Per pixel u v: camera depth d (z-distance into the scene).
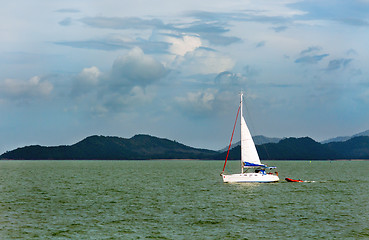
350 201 85.50
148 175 196.88
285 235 54.22
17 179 163.00
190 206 78.94
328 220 64.25
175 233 55.41
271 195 95.56
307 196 93.75
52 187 122.56
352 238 52.78
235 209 75.19
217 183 137.25
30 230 57.06
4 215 68.44
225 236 53.75
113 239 52.31
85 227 59.06
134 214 69.75
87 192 106.25
